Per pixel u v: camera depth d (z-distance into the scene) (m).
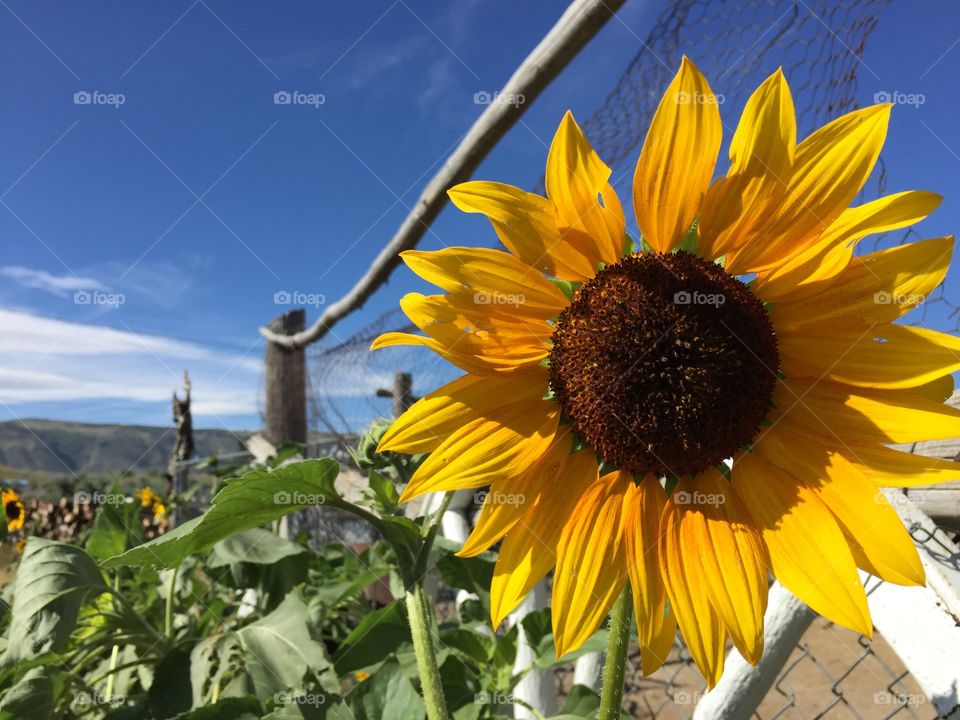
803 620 0.25
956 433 0.17
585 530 0.19
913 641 0.20
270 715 0.25
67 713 0.31
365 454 0.30
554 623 0.18
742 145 0.19
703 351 0.19
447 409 0.20
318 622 0.43
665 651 0.18
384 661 0.29
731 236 0.20
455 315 0.20
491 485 0.19
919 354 0.18
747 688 0.25
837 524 0.18
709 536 0.19
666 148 0.19
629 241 0.21
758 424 0.19
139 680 0.41
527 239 0.20
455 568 0.37
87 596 0.31
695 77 0.19
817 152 0.19
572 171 0.19
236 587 0.43
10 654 0.28
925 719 0.35
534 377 0.20
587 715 0.29
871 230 0.18
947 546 0.20
